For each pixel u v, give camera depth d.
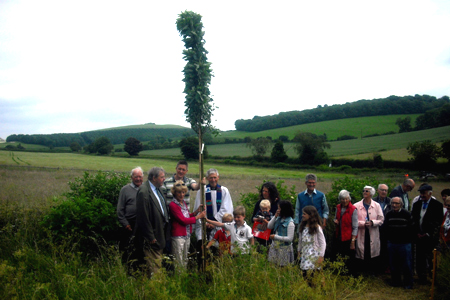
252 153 65.38
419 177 39.12
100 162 54.97
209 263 5.23
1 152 71.25
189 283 4.72
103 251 5.75
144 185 5.39
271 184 7.06
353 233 6.80
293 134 90.12
